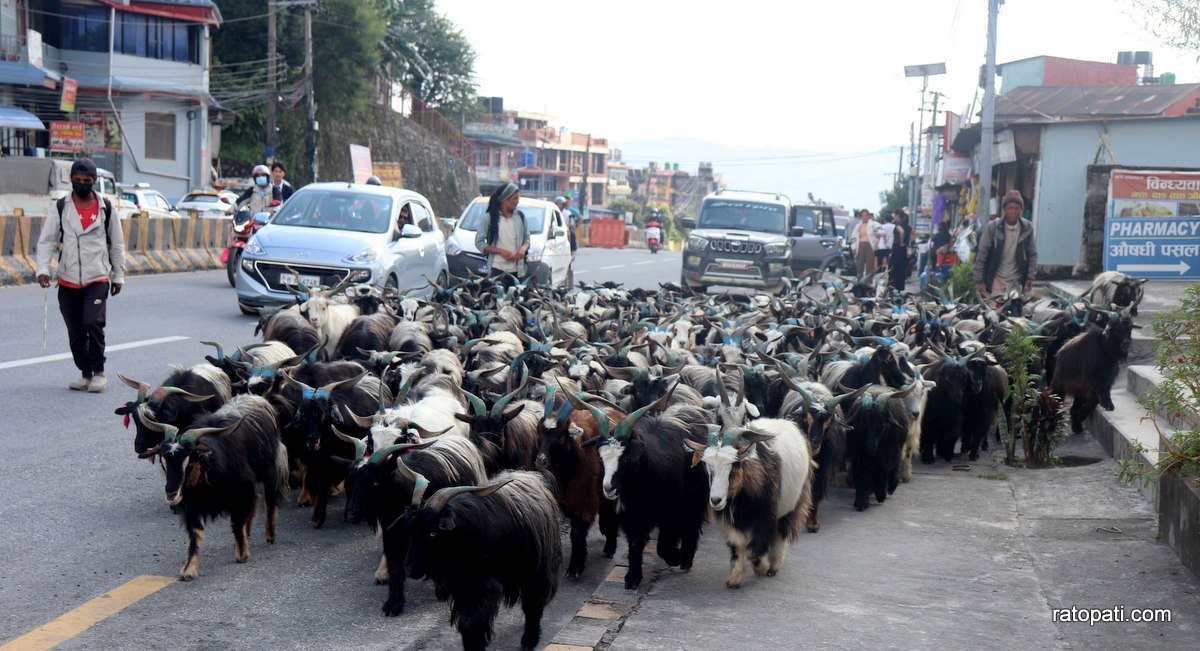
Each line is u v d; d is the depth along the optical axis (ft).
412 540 18.02
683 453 23.97
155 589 21.43
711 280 82.48
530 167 315.58
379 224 55.42
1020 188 88.84
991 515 29.53
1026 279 54.80
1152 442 31.86
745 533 23.31
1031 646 19.45
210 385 27.45
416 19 212.43
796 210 103.60
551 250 66.44
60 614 19.83
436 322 39.01
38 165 94.27
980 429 37.73
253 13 157.99
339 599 21.52
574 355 33.40
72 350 37.32
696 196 431.84
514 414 23.81
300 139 163.84
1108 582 23.04
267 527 24.97
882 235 93.15
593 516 24.34
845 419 29.94
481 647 18.39
